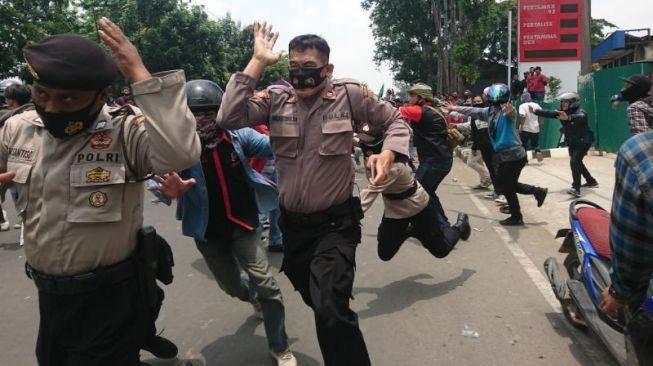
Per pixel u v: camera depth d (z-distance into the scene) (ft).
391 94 40.37
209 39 116.16
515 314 12.84
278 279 15.85
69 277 6.68
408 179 13.02
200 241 10.93
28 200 6.63
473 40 73.15
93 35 96.32
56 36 5.97
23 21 75.56
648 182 5.92
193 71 115.14
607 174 33.12
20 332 12.76
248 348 11.60
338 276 8.52
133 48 6.19
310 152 8.88
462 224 15.14
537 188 21.34
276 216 17.95
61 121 6.16
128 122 6.59
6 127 6.88
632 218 6.21
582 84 46.24
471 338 11.71
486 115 22.02
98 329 6.93
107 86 6.16
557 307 13.16
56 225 6.51
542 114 27.20
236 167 10.49
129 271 6.99
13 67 74.64
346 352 8.29
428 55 133.08
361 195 12.84
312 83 8.64
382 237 14.01
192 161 6.34
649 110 15.16
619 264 6.61
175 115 6.16
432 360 10.85
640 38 75.66
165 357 10.40
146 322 7.33
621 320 9.50
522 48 67.36
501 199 26.40
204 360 11.13
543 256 17.26
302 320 12.94
